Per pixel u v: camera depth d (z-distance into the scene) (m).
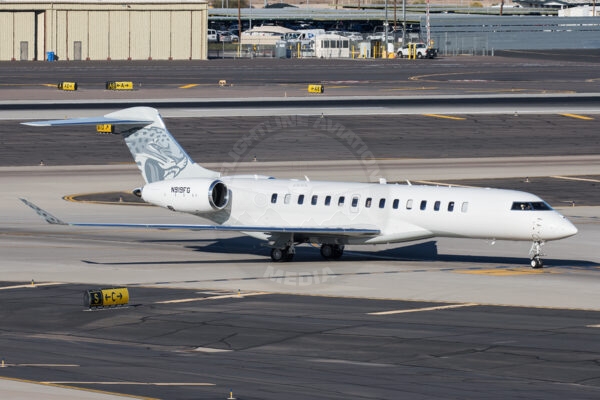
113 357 93.12
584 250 157.75
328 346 98.00
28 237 167.00
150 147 153.12
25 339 101.56
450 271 139.88
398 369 88.88
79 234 171.12
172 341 101.12
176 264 144.12
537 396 79.12
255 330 104.75
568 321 109.00
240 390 79.50
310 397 77.69
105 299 115.12
